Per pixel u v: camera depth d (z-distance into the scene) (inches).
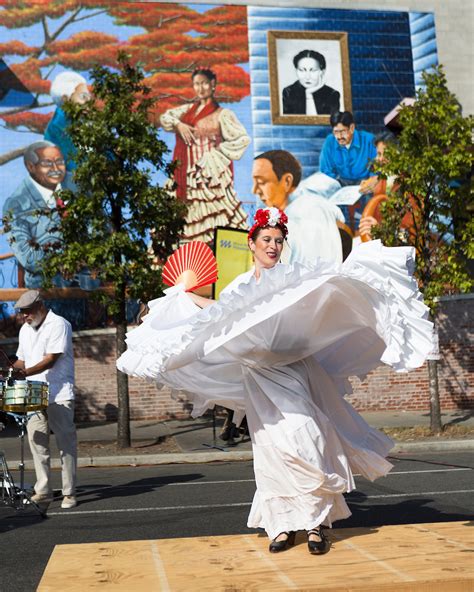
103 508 293.6
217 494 327.0
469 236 585.0
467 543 148.3
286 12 834.2
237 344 153.4
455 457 465.1
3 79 772.0
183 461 497.4
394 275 143.6
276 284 141.9
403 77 848.9
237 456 502.3
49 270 554.3
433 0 866.1
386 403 726.5
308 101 827.4
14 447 549.0
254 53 824.3
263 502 153.8
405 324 142.3
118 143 539.2
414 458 463.2
